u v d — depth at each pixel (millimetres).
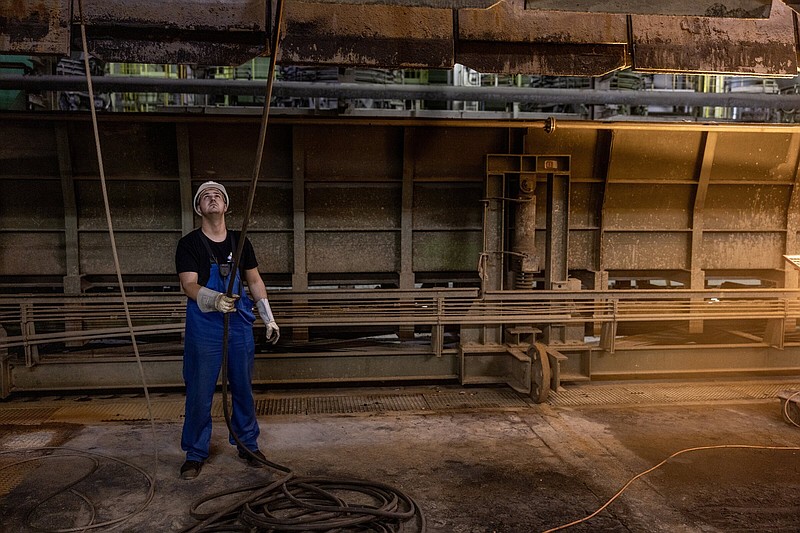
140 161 6312
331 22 4289
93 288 7129
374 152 6523
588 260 7016
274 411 5355
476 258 6871
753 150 6832
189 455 4113
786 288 6527
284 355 5859
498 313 5984
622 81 9469
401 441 4684
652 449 4559
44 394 5727
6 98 7504
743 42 4586
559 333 6254
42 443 4586
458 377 6086
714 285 8773
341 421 5105
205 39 4211
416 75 9367
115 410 5324
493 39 4430
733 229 7125
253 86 7652
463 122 6152
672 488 3930
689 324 7203
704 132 6648
